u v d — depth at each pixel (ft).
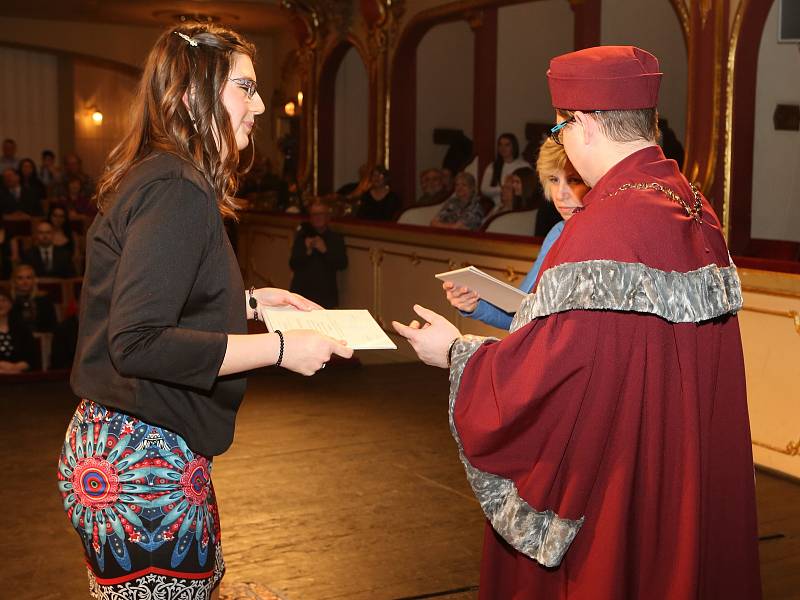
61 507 12.35
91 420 5.65
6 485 13.23
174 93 5.47
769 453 14.07
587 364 5.74
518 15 32.04
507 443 6.04
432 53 36.01
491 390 6.06
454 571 10.34
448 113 36.52
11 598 9.68
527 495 6.00
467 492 12.96
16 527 11.66
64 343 23.34
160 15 39.86
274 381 19.80
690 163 18.71
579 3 25.73
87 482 5.58
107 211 5.40
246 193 37.06
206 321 5.53
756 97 19.11
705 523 6.08
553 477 5.90
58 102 48.47
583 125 6.15
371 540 11.21
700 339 6.07
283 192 36.45
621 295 5.58
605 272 5.61
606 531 5.82
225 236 5.59
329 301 26.45
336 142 36.88
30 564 10.54
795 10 18.48
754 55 18.17
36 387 19.36
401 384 19.69
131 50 44.55
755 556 6.48
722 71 18.13
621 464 5.81
